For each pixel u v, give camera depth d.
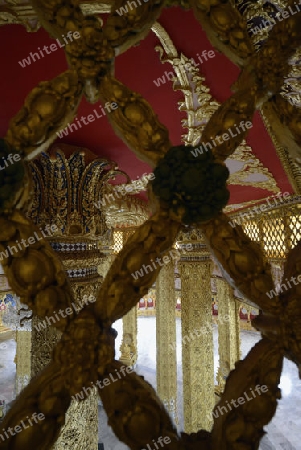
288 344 0.88
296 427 9.55
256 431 0.85
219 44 1.10
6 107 2.75
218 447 0.85
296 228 7.39
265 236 9.00
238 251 0.91
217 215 0.93
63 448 2.61
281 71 1.05
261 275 0.91
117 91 0.98
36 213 3.01
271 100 1.10
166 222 0.90
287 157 4.45
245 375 0.90
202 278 6.70
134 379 0.85
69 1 1.01
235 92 1.08
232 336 10.34
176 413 8.26
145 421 0.81
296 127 1.05
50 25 1.03
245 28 1.07
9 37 1.92
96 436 2.96
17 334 10.34
